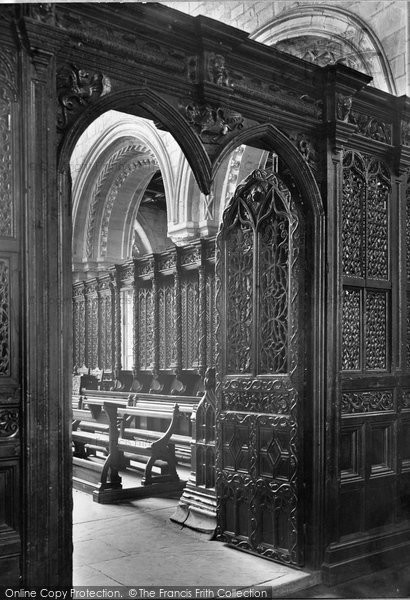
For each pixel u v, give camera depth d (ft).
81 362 43.47
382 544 16.15
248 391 16.84
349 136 15.85
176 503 22.18
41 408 10.66
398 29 23.25
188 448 27.99
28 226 10.62
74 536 18.20
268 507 16.08
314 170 15.51
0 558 10.28
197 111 13.38
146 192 57.36
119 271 39.04
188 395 33.45
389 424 16.89
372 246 16.79
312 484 15.07
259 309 16.83
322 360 15.23
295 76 15.01
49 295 10.82
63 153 11.25
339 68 15.23
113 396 35.96
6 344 10.53
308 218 15.46
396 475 16.85
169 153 35.01
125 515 20.56
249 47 13.87
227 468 17.42
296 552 15.17
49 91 10.95
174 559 16.07
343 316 16.05
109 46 11.94
